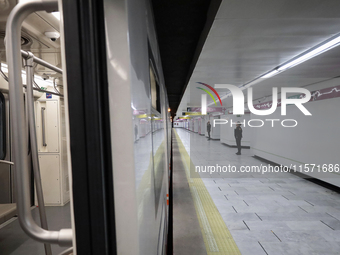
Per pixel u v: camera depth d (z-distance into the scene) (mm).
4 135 3520
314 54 4434
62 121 4348
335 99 6297
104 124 565
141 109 734
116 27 565
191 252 3279
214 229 4023
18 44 584
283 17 2916
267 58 4727
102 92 562
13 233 3299
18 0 1340
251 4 2596
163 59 3590
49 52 2371
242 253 3289
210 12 1756
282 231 3984
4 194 3570
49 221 3623
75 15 544
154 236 956
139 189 639
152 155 1066
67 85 546
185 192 6230
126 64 566
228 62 5000
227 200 5609
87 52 542
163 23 2127
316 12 2783
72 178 551
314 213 4824
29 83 948
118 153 573
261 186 6934
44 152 4242
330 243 3600
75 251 558
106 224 563
